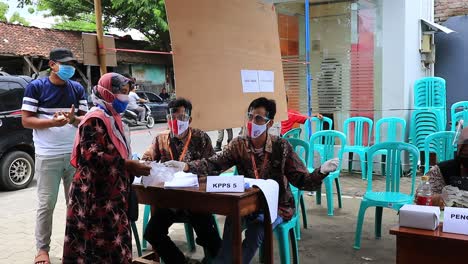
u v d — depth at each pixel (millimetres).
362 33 6977
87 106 3842
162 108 16750
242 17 3797
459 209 2131
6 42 14539
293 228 3439
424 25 7441
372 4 6859
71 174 3672
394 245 4062
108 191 2605
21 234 4527
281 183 3215
